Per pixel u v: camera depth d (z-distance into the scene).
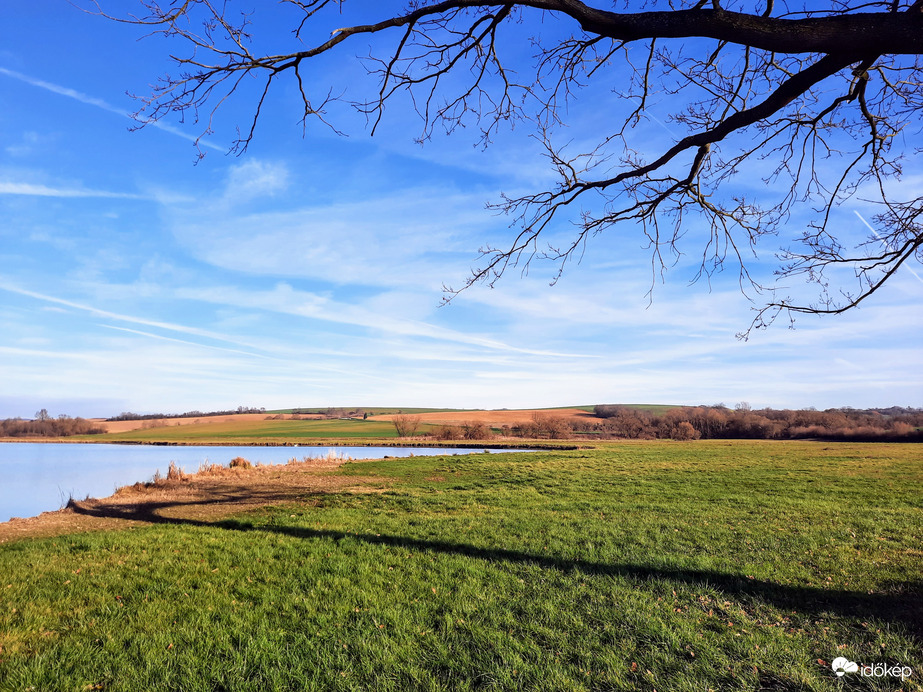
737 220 6.15
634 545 8.77
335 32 4.16
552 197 6.09
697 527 10.22
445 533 9.82
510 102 5.83
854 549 8.44
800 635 5.09
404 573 7.29
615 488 16.44
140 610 5.97
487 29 4.70
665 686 4.21
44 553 8.52
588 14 3.76
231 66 4.25
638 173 5.21
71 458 41.09
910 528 9.95
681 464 23.89
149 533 9.93
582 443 50.38
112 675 4.53
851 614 5.62
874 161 5.37
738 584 6.66
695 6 4.08
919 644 4.80
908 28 3.22
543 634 5.21
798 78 3.81
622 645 4.93
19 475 26.80
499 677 4.39
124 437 83.56
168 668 4.62
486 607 5.93
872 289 4.58
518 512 12.26
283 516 11.88
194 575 7.27
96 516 12.20
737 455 29.42
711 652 4.75
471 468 22.72
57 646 5.07
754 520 10.96
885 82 5.02
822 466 22.53
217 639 5.16
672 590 6.47
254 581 7.02
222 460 38.25
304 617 5.74
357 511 12.61
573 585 6.65
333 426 97.75
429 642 5.08
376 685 4.31
